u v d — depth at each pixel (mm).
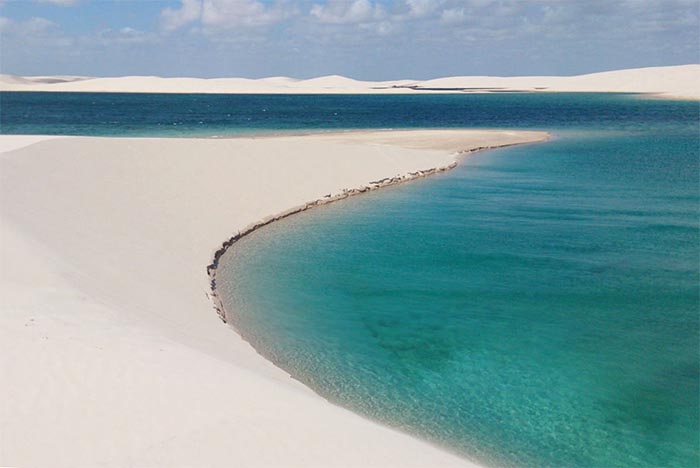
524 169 37562
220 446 7812
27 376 9172
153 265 16984
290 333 14062
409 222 24562
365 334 14062
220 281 17656
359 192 30844
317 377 11938
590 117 80562
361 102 135625
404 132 57344
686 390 11578
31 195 19938
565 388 11625
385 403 10984
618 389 11609
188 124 68250
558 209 26672
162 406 8664
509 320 14844
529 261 19359
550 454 9531
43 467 7125
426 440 9750
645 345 13477
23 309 11750
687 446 9836
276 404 9219
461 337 13906
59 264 14539
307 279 17828
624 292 16641
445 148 46000
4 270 13484
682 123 69500
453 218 25203
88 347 10359
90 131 58500
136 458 7406
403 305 15812
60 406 8453
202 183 26156
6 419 8023
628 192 30234
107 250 17062
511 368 12422
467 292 16734
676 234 22344
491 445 9719
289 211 26266
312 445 8148
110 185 23359
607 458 9469
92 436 7805
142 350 10539
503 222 24406
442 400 11156
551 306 15703
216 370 10203
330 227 23906
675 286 17094
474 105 118250
